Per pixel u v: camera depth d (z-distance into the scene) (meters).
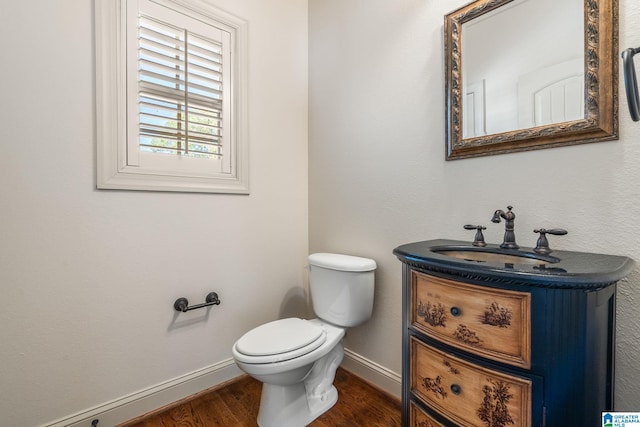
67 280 1.24
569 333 0.67
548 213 1.05
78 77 1.25
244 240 1.78
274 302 1.92
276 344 1.26
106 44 1.31
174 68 1.50
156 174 1.44
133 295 1.40
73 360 1.26
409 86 1.46
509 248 1.01
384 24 1.57
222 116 1.66
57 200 1.21
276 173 1.92
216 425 1.37
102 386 1.33
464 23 1.25
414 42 1.44
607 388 0.78
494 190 1.19
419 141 1.43
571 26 0.99
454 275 0.84
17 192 1.13
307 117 2.08
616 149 0.92
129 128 1.37
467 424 0.82
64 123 1.22
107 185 1.31
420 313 0.96
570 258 0.86
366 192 1.69
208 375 1.63
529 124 1.08
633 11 0.88
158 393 1.47
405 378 1.02
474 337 0.80
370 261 1.55
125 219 1.37
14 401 1.14
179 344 1.54
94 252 1.30
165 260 1.49
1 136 1.10
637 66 0.89
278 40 1.91
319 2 1.97
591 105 0.94
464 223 1.28
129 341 1.39
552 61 1.03
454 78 1.27
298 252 2.04
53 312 1.21
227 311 1.71
